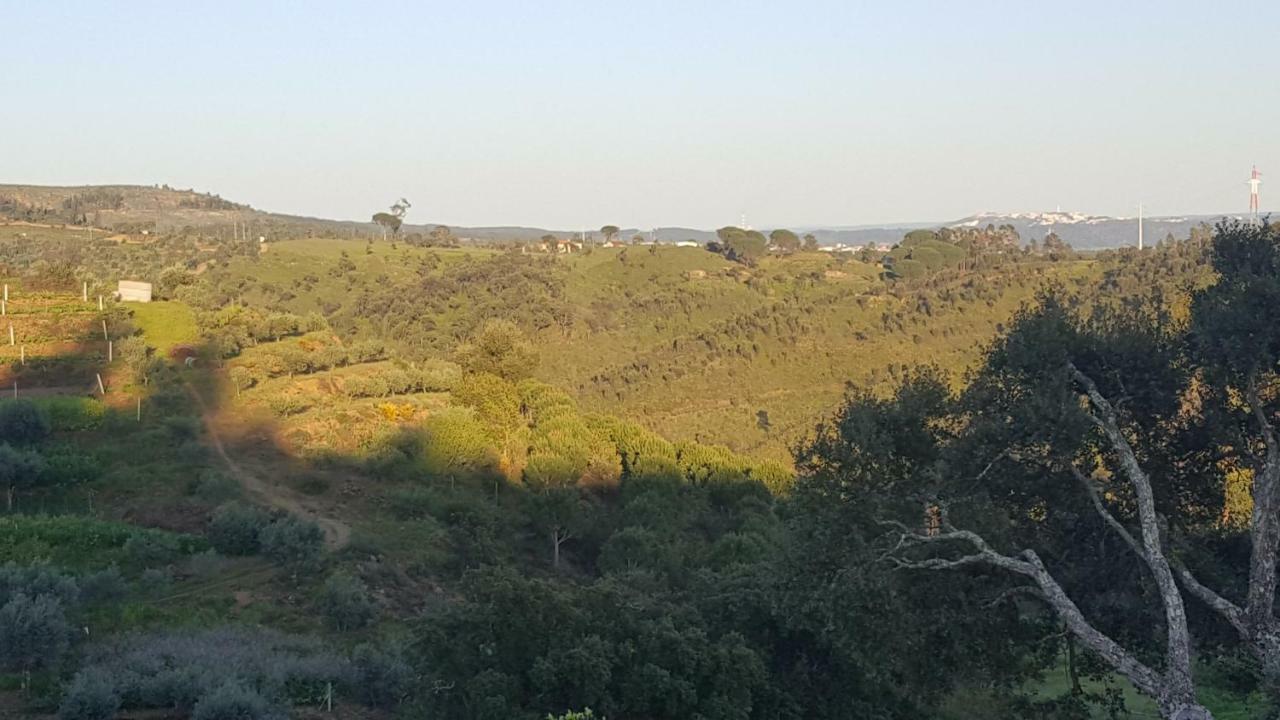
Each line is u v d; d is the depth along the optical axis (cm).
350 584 2612
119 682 1705
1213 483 1634
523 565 3444
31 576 2108
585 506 3841
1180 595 1488
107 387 4306
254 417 4347
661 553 3188
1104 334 1582
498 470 4328
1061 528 1639
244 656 1975
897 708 2125
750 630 2112
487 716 1588
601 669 1670
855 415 1573
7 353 4541
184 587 2608
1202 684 2108
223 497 3338
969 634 1535
